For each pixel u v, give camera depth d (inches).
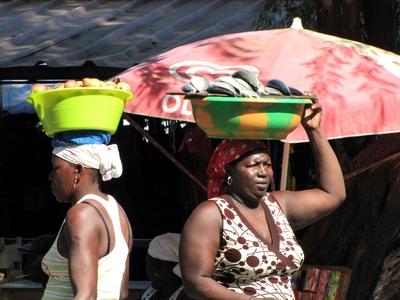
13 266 583.5
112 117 311.0
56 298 300.7
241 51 427.5
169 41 676.1
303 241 506.0
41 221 783.7
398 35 543.2
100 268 299.0
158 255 434.0
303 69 407.5
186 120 399.9
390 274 478.0
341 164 515.2
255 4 751.1
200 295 296.4
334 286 455.2
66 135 305.4
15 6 791.1
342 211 497.7
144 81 415.2
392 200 485.7
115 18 738.8
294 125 318.7
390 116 389.4
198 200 619.5
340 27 522.6
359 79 404.2
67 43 673.0
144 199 759.7
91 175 307.6
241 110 307.9
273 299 294.7
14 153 778.2
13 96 770.2
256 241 302.4
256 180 306.2
